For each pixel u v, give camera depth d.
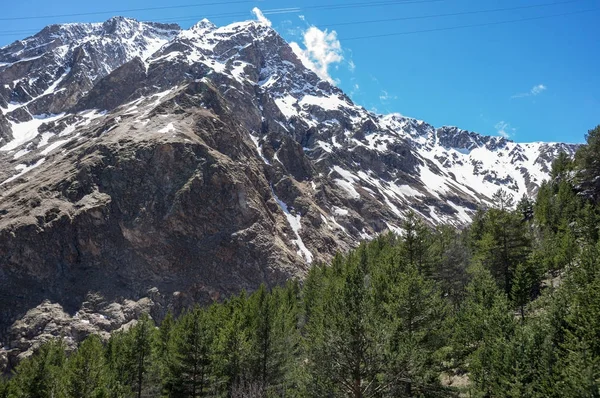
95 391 39.56
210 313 61.91
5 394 51.41
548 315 34.00
